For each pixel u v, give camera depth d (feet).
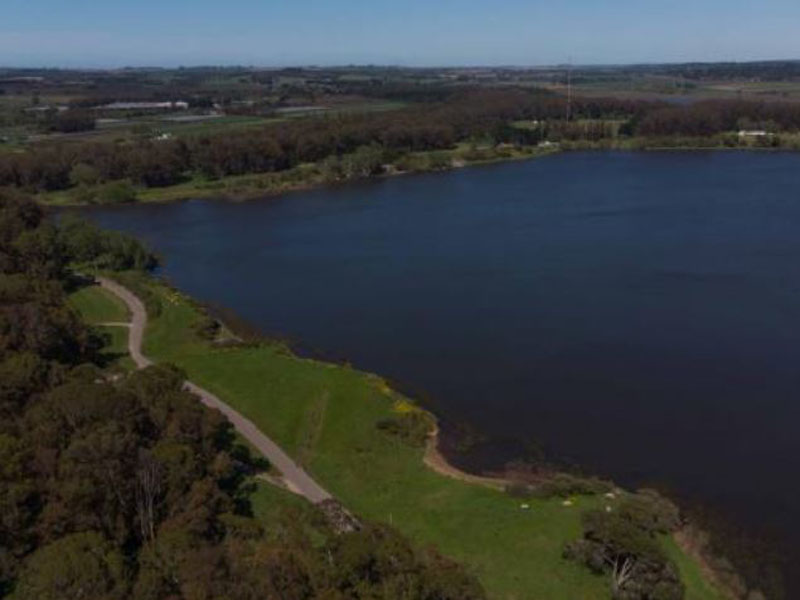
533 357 393.50
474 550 240.12
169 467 221.87
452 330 436.35
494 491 272.31
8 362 276.82
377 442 309.42
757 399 339.77
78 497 197.06
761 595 225.15
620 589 215.10
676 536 251.60
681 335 411.75
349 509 266.36
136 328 441.27
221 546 187.21
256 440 313.12
